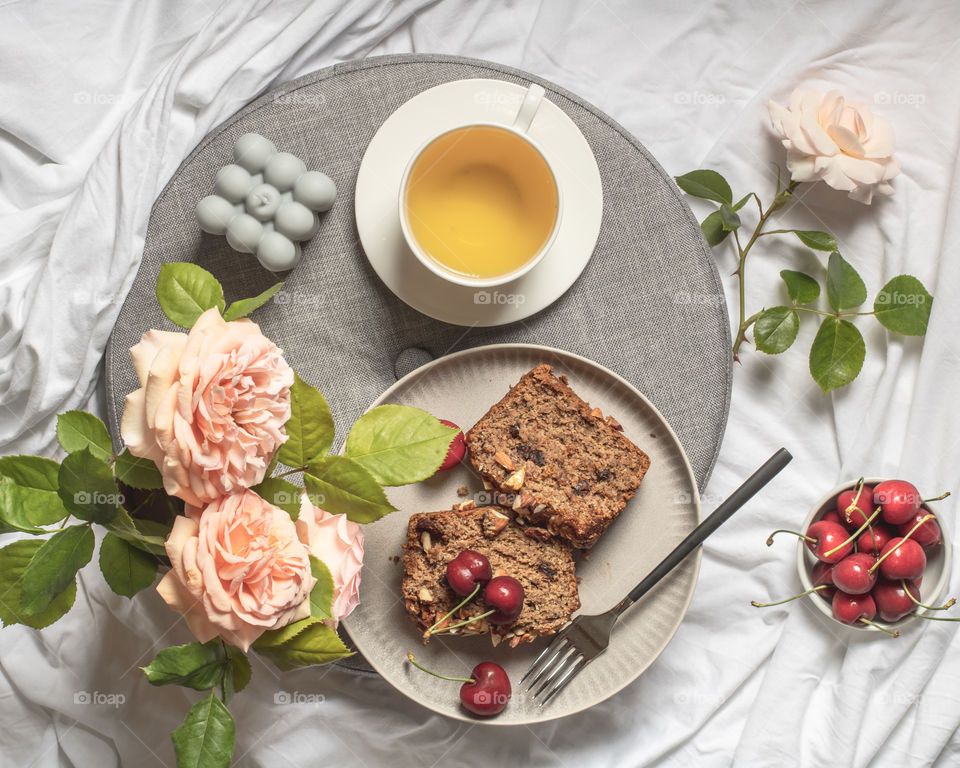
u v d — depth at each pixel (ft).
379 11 2.93
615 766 2.96
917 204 3.00
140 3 2.89
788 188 2.93
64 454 2.93
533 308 2.74
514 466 2.69
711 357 2.81
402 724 2.94
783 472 2.99
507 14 3.01
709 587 2.99
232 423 2.06
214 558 2.08
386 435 2.31
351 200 2.77
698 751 3.00
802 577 2.87
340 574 2.24
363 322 2.78
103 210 2.79
